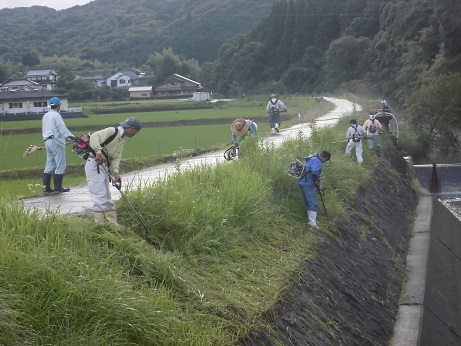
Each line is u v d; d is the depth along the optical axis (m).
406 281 13.48
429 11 60.31
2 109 61.75
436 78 39.06
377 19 83.94
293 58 91.94
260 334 6.80
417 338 10.38
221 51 112.56
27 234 6.34
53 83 91.38
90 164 7.82
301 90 87.31
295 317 7.80
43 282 5.56
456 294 14.75
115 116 59.31
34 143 32.69
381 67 70.75
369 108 42.22
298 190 12.42
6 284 5.39
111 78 112.75
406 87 54.03
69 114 60.06
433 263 15.48
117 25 185.38
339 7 90.25
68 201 11.06
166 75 117.12
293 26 92.94
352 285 10.70
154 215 8.30
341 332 8.64
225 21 164.00
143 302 5.92
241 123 14.49
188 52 155.50
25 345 4.98
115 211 7.98
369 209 16.20
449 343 11.55
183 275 7.08
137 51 161.38
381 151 24.77
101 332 5.46
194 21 167.38
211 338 6.12
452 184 29.11
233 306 7.00
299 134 18.42
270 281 8.24
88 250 6.50
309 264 9.72
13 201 7.18
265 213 10.68
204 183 10.58
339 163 16.55
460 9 42.62
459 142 38.09
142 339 5.67
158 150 25.59
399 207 19.98
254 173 11.78
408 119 38.94
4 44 158.88
